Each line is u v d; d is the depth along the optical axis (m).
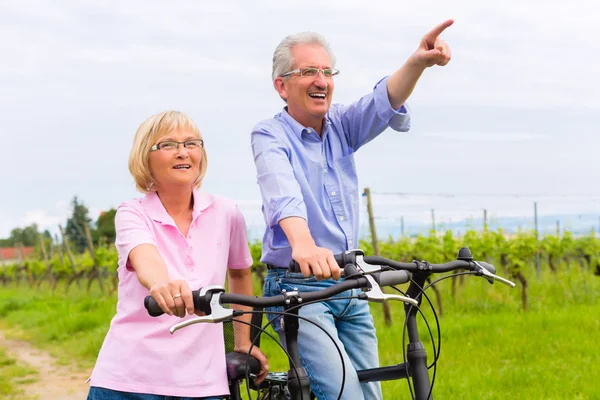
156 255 2.92
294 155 3.28
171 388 2.94
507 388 6.27
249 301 2.44
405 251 13.71
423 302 12.00
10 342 12.13
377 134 3.53
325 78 3.30
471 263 2.93
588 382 6.24
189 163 3.10
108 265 20.31
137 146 3.11
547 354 7.51
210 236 3.18
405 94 3.42
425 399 2.76
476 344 8.24
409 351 2.81
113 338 3.02
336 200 3.37
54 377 9.02
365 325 3.37
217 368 3.06
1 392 8.11
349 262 2.66
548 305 11.20
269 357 8.17
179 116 3.12
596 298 11.70
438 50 3.27
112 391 2.95
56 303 17.61
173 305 2.49
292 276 3.24
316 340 3.09
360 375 3.11
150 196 3.16
